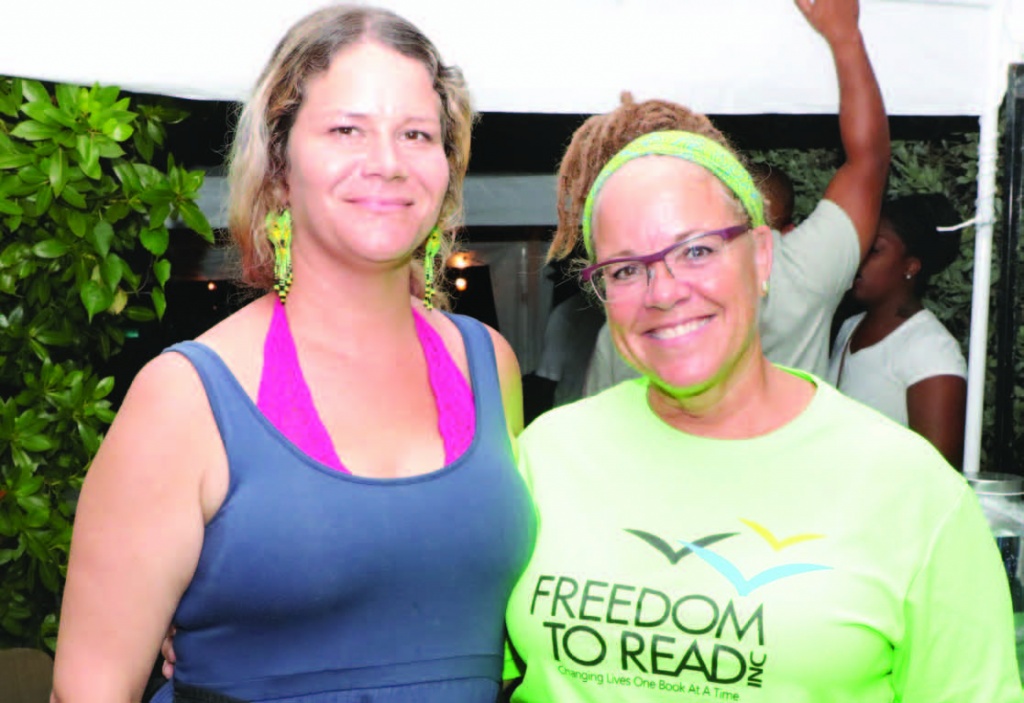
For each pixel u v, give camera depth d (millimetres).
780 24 2779
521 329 4262
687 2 2713
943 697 1468
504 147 3668
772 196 3111
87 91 2404
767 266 1623
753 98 2814
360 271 1560
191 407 1438
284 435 1474
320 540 1435
